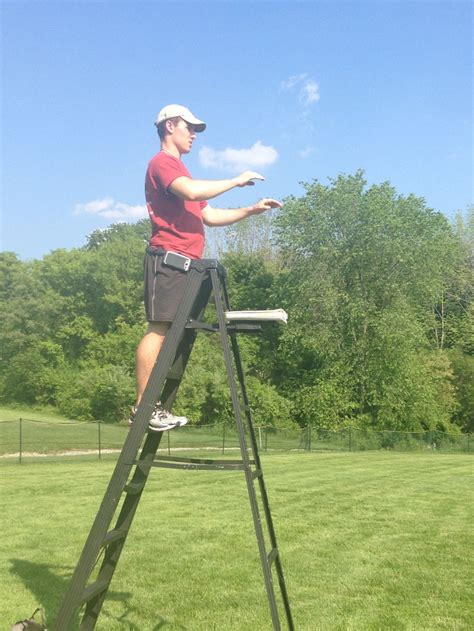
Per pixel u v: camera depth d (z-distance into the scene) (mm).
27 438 29484
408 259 34031
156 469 16656
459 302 47250
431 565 7000
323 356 36469
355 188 35750
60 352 48062
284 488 13531
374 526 9328
